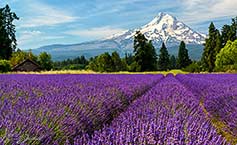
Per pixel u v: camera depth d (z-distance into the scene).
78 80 14.18
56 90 8.09
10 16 65.69
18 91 7.50
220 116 8.55
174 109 6.14
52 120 4.09
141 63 74.25
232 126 6.96
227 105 8.44
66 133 4.04
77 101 5.98
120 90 9.80
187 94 10.27
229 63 59.56
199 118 5.48
